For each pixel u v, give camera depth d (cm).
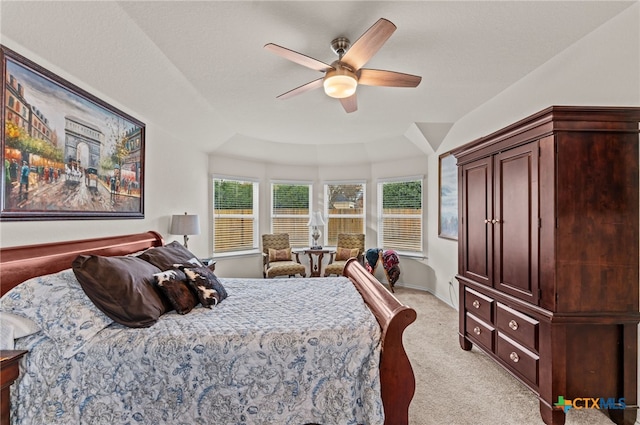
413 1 175
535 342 190
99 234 237
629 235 176
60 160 196
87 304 159
